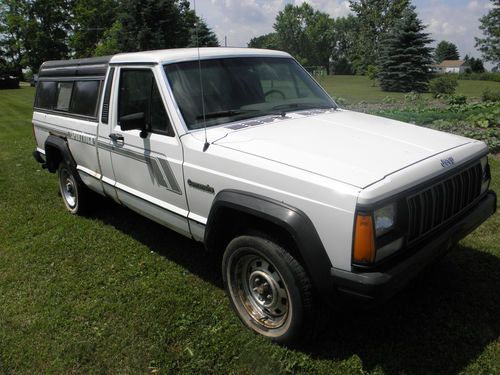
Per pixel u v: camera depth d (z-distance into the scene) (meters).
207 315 3.63
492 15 42.34
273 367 3.06
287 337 3.14
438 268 4.05
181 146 3.65
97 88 4.80
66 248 4.98
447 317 3.43
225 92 4.01
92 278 4.32
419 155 3.12
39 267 4.59
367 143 3.30
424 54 31.28
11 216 6.04
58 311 3.81
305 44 96.25
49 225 5.66
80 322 3.66
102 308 3.80
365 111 13.24
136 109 4.19
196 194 3.58
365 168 2.87
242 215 3.32
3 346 3.43
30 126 15.71
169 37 29.31
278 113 4.08
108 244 5.03
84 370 3.16
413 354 3.10
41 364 3.23
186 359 3.17
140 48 29.62
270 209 2.95
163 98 3.84
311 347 3.20
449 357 3.05
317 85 4.89
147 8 28.58
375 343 3.22
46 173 8.28
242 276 3.43
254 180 3.10
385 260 2.72
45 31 60.09
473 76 51.56
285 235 3.06
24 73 68.81
